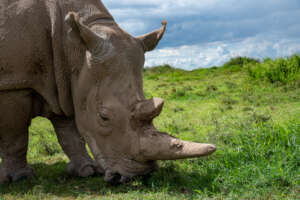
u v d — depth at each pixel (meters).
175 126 6.87
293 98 9.21
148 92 12.53
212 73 18.03
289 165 3.89
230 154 4.38
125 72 3.61
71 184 4.33
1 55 4.02
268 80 12.16
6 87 4.09
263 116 6.71
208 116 7.77
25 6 4.10
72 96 4.15
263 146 4.43
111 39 3.69
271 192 3.39
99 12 4.15
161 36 3.98
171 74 19.06
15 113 4.29
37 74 4.18
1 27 4.02
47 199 3.77
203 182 3.80
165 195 3.49
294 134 4.59
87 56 3.74
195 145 3.20
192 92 11.67
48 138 7.27
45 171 4.98
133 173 3.60
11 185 4.35
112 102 3.59
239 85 12.50
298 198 3.26
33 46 4.08
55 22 4.05
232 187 3.60
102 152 3.79
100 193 3.86
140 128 3.49
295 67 12.14
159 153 3.34
